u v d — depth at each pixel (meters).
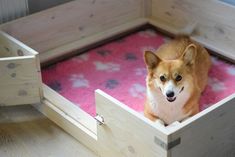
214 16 2.05
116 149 1.42
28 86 1.69
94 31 2.20
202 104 1.72
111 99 1.33
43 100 1.72
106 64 2.01
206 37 2.13
